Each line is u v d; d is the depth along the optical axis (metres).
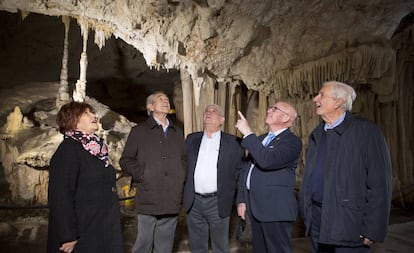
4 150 5.87
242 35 5.99
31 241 4.15
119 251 2.07
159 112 2.81
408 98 6.51
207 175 2.79
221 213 2.77
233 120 8.04
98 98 11.42
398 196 6.11
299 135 7.36
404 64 6.44
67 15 5.80
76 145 1.98
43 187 5.67
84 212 1.93
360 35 5.79
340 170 2.08
